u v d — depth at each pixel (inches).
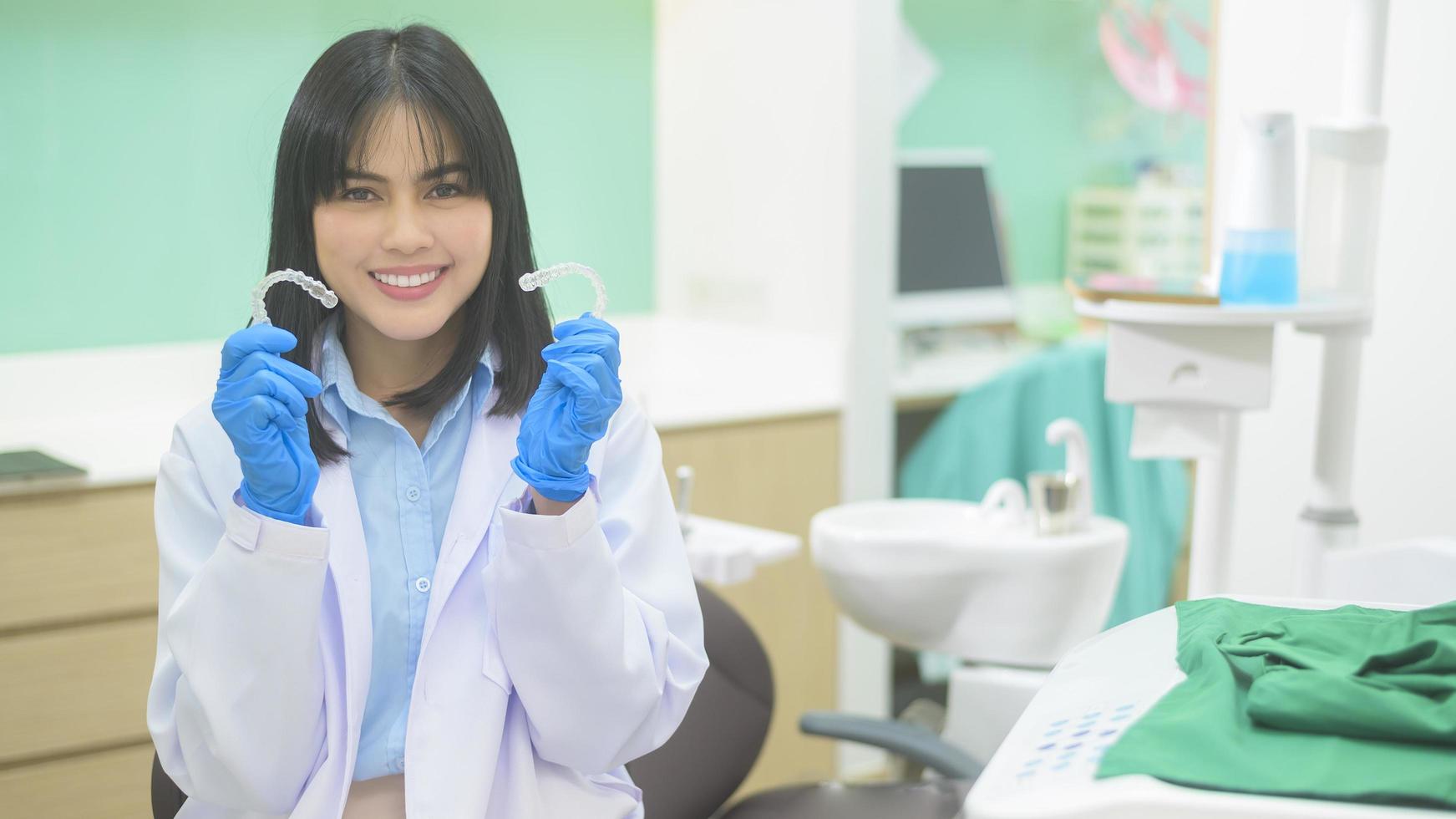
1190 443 57.3
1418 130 66.3
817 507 115.8
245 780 39.0
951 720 81.7
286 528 37.3
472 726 40.8
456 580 41.8
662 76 132.7
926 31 114.0
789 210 120.6
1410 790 26.9
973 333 117.6
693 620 44.3
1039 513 81.7
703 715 67.0
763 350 123.7
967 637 81.4
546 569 38.5
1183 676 34.5
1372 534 70.2
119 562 88.1
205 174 110.0
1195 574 61.2
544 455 38.4
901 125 114.9
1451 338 65.7
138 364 107.8
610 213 132.3
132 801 89.1
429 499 43.9
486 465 43.6
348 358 46.0
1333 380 57.1
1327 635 34.8
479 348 44.5
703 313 131.3
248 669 38.0
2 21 100.9
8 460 87.5
